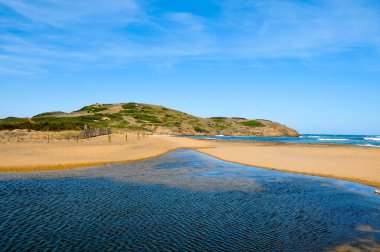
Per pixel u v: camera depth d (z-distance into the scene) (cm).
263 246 1159
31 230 1259
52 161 3216
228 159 3997
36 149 4262
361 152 4744
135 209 1598
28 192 1925
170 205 1694
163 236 1234
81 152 4125
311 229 1346
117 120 17950
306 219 1484
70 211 1535
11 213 1480
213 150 5503
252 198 1895
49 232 1242
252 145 7131
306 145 7112
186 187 2198
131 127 16550
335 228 1364
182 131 18638
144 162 3591
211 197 1905
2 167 2777
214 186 2248
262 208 1667
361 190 2147
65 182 2275
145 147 5431
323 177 2655
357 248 1155
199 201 1798
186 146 6562
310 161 3634
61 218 1423
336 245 1179
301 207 1697
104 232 1259
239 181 2466
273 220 1461
